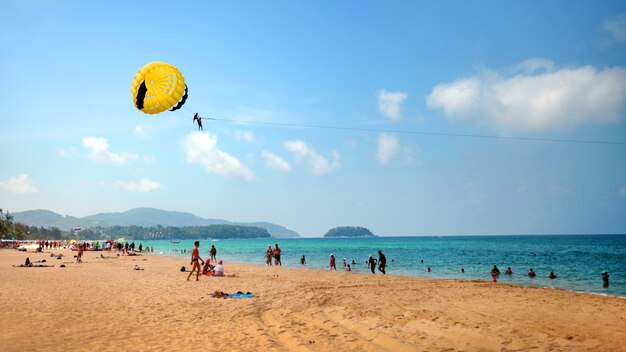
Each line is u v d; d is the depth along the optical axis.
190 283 19.00
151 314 11.10
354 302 13.22
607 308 12.16
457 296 14.82
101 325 9.73
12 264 33.97
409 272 33.31
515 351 7.12
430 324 9.44
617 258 51.44
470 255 62.69
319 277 22.62
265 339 8.13
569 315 10.95
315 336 8.39
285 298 13.97
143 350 7.49
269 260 36.72
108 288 17.00
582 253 65.00
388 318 10.34
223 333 8.80
